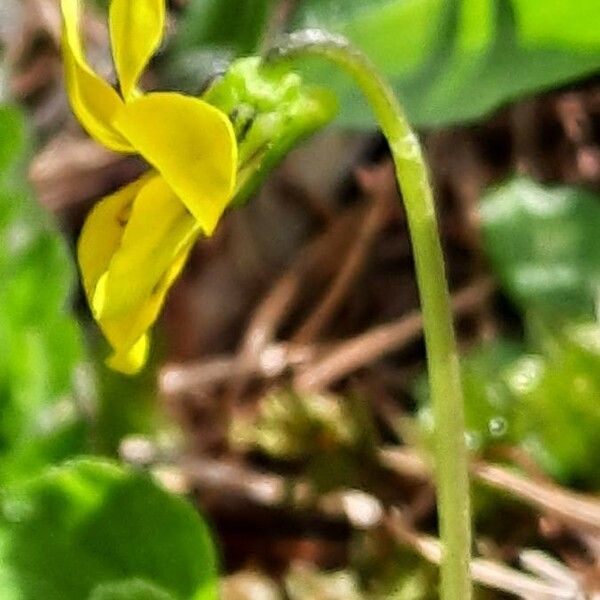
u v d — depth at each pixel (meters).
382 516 0.08
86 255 0.05
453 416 0.05
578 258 0.09
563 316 0.08
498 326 0.09
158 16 0.05
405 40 0.07
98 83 0.05
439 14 0.07
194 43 0.08
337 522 0.08
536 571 0.07
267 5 0.08
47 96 0.10
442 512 0.05
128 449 0.08
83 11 0.10
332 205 0.10
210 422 0.09
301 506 0.08
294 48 0.05
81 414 0.08
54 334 0.07
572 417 0.08
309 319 0.10
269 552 0.08
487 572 0.07
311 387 0.09
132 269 0.05
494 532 0.08
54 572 0.06
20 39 0.11
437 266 0.05
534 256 0.09
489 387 0.08
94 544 0.07
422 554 0.07
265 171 0.05
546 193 0.09
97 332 0.09
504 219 0.09
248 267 0.10
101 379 0.08
